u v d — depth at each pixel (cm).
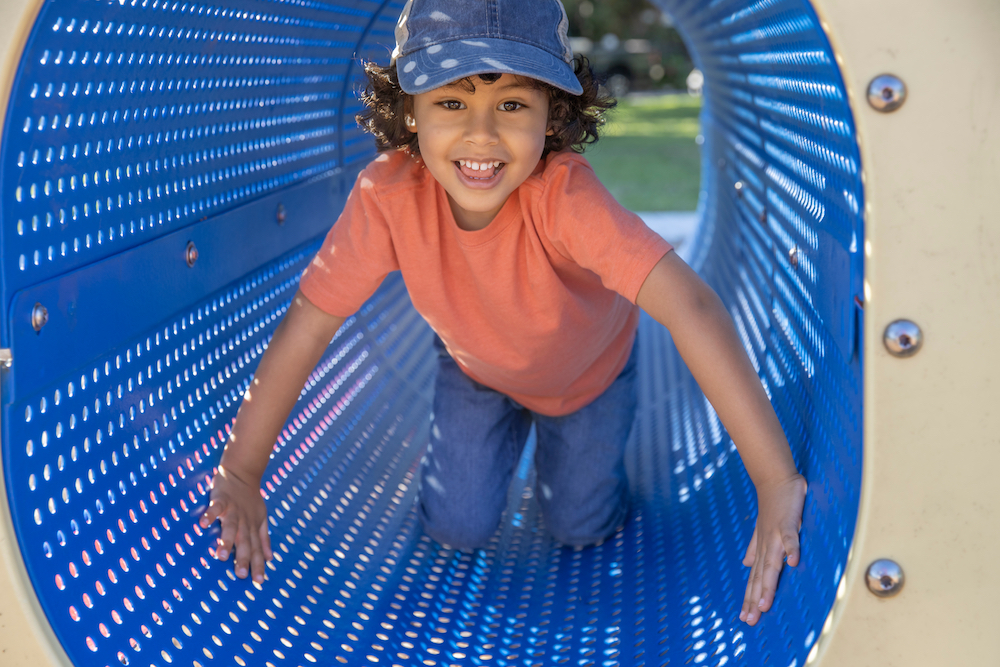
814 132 148
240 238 191
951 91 95
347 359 257
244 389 193
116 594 123
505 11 150
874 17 95
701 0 260
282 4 193
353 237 169
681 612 160
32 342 111
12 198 107
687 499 207
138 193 145
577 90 152
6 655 105
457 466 203
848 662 104
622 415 208
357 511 209
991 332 98
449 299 175
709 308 143
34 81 108
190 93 164
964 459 100
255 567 161
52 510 114
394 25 300
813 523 126
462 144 150
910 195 97
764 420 138
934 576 102
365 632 168
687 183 880
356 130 296
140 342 147
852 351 112
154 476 146
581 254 155
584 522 202
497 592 191
